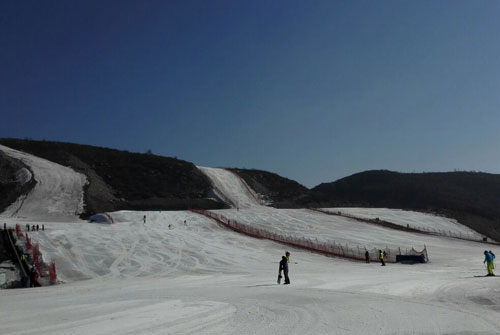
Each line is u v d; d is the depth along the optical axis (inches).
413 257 1454.2
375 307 511.5
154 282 933.8
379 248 1818.4
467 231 2522.1
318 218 2674.7
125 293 709.3
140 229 1998.0
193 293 673.0
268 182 4352.9
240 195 3641.7
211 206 3198.8
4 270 1170.6
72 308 547.2
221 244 1736.0
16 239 1480.1
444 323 422.6
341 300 569.9
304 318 444.5
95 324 426.0
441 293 674.8
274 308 508.4
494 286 755.4
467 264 1357.0
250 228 2251.5
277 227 2332.7
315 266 1301.7
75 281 1082.1
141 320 442.9
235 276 1043.9
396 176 5467.5
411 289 717.3
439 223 2706.7
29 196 2854.3
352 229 2338.8
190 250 1547.7
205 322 427.8
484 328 403.2
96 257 1358.3
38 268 1187.9
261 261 1401.3
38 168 3417.8
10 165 3329.2
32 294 768.3
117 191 3385.8
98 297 666.2
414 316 456.1
